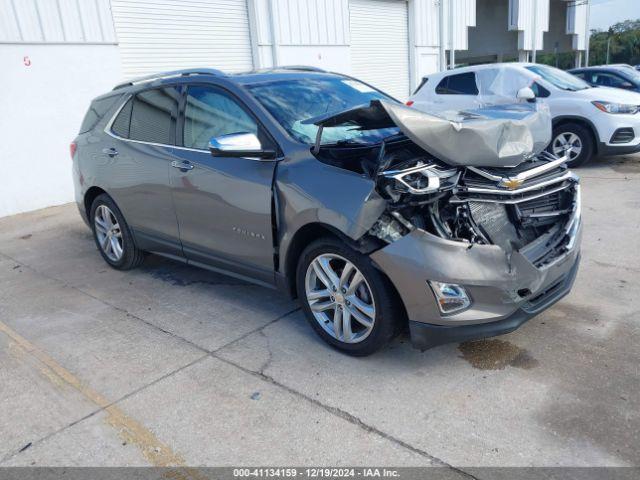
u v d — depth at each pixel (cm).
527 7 2448
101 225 537
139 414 298
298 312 414
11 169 816
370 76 1538
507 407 283
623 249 497
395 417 281
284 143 353
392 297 309
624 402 279
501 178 304
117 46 902
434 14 1683
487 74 932
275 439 271
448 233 296
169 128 435
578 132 854
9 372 351
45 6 813
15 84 800
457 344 349
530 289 304
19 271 559
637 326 355
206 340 379
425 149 306
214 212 393
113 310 440
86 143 523
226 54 1116
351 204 302
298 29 1222
